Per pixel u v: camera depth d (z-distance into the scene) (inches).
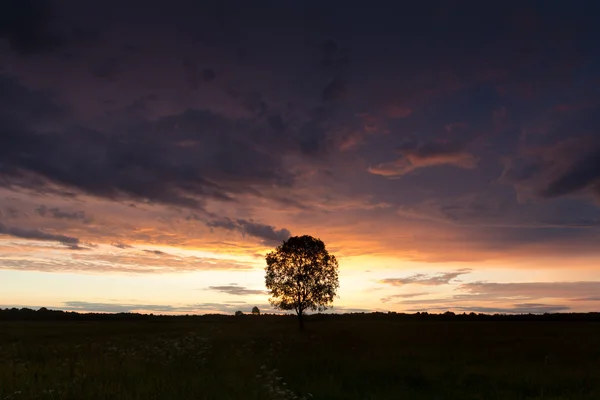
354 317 3853.3
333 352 998.4
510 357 1077.1
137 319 4298.7
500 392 653.9
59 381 536.4
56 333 1873.8
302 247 2332.7
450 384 709.3
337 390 610.2
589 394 630.5
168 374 618.2
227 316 4055.1
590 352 1214.9
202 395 485.1
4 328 2362.2
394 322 3223.4
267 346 1072.2
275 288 2300.7
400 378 732.7
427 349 1219.9
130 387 509.0
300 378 693.3
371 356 952.9
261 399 490.0
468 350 1222.9
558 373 803.4
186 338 936.9
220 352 897.5
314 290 2284.7
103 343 1075.3
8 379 518.9
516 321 3545.8
